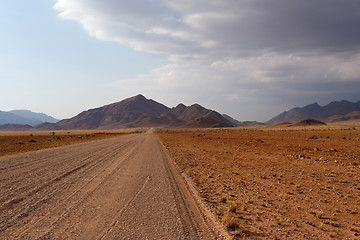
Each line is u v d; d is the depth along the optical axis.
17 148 24.97
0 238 4.91
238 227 6.21
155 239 5.18
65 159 16.75
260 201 8.77
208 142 39.94
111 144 32.56
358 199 9.21
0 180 9.98
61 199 7.77
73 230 5.46
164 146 31.53
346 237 5.93
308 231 6.23
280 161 18.98
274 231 6.11
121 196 8.38
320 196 9.63
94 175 11.71
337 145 30.67
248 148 29.36
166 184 10.48
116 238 5.13
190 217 6.71
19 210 6.60
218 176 13.03
